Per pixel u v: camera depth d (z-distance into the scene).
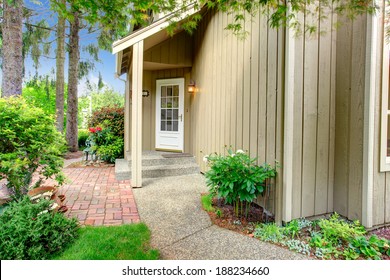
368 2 2.30
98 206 3.47
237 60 4.05
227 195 3.09
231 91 4.26
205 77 5.50
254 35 3.51
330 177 3.02
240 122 3.93
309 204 2.91
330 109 2.98
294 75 2.76
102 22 2.67
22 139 3.17
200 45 5.85
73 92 9.26
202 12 5.45
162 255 2.27
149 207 3.47
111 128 7.33
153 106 7.20
